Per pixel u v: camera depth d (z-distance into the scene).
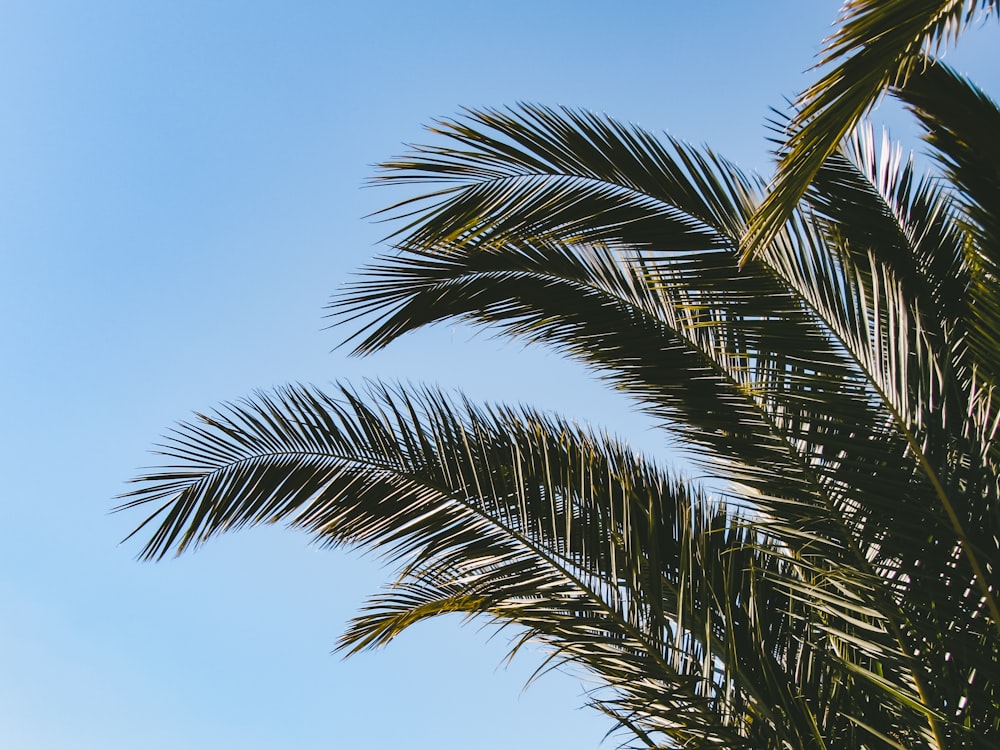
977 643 3.61
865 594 3.78
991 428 3.75
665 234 4.27
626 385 4.70
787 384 3.83
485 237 4.39
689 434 4.44
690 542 4.15
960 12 2.48
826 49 2.51
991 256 4.50
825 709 4.09
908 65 2.63
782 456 4.12
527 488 4.38
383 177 4.25
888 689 3.65
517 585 4.22
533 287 4.92
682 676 3.97
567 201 4.31
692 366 4.54
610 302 4.85
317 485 4.48
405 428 4.53
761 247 2.87
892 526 3.62
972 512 3.43
